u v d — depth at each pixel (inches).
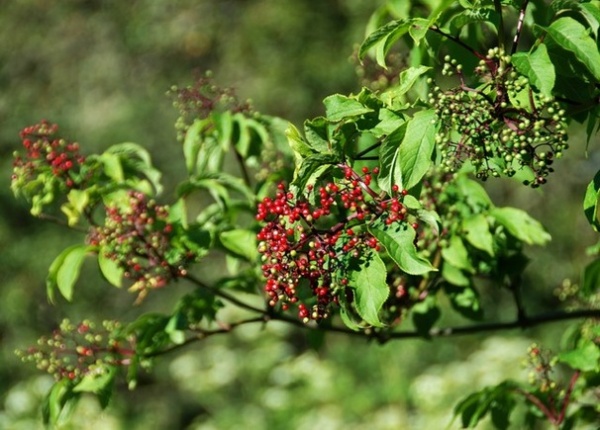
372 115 138.5
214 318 190.1
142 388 623.8
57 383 182.4
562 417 180.4
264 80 601.6
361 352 534.9
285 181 191.9
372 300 127.7
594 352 169.2
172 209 183.6
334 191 131.6
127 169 194.9
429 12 194.5
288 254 130.6
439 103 129.0
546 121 128.6
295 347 663.1
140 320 186.1
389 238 128.1
